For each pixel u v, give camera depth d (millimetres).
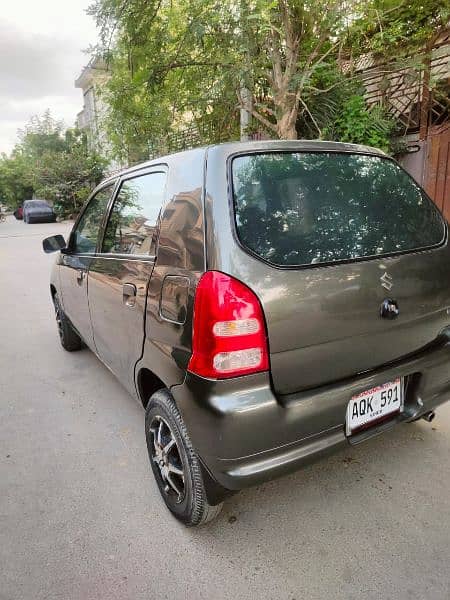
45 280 8273
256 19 4457
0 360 4402
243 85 5223
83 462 2652
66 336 4406
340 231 1905
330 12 4711
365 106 6367
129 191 2645
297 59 5285
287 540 1987
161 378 1969
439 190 6086
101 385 3725
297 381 1723
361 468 2436
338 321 1771
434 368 2074
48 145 29141
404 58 5766
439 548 1892
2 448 2838
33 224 23812
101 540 2043
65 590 1791
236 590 1760
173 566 1887
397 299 1940
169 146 7605
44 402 3461
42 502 2312
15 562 1937
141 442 2848
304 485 2330
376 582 1751
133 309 2232
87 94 27188
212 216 1717
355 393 1821
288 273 1688
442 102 6230
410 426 2791
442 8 5074
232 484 1664
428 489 2248
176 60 5535
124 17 5328
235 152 1857
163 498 2213
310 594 1723
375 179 2174
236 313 1600
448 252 2205
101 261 2854
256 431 1625
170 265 1908
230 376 1606
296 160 1978
